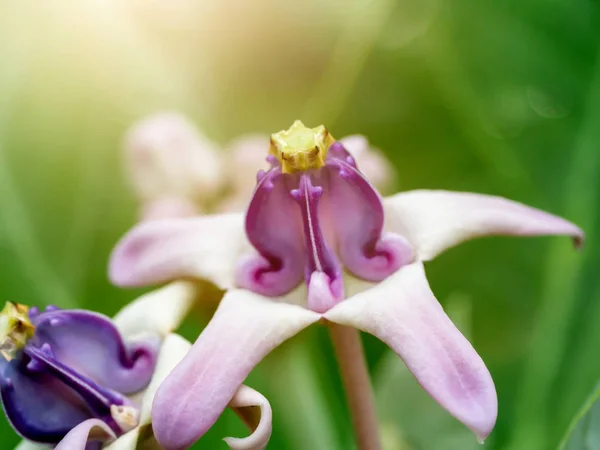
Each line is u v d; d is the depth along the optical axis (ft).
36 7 0.66
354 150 0.52
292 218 0.46
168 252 0.48
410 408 0.55
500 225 0.47
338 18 0.66
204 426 0.43
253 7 0.66
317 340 0.64
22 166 0.64
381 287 0.45
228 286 0.47
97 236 0.64
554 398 0.58
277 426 0.57
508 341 0.65
